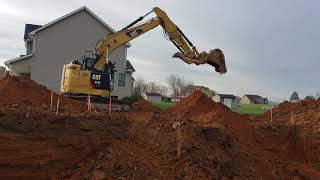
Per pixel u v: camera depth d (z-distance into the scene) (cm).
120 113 1869
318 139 2134
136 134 1478
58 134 1297
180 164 1395
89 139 1351
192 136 1491
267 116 2878
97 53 2191
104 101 2119
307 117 2672
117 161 1338
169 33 2219
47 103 2105
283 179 1666
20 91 2228
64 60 4150
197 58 2197
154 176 1329
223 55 2195
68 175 1265
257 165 1633
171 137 1485
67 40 4159
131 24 2255
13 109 1394
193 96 2211
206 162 1441
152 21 2242
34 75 4050
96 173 1271
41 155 1239
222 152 1520
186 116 1948
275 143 2038
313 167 1972
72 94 2078
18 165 1198
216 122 1848
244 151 1659
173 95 8850
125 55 4262
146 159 1382
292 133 2120
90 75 2080
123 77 4281
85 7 4169
